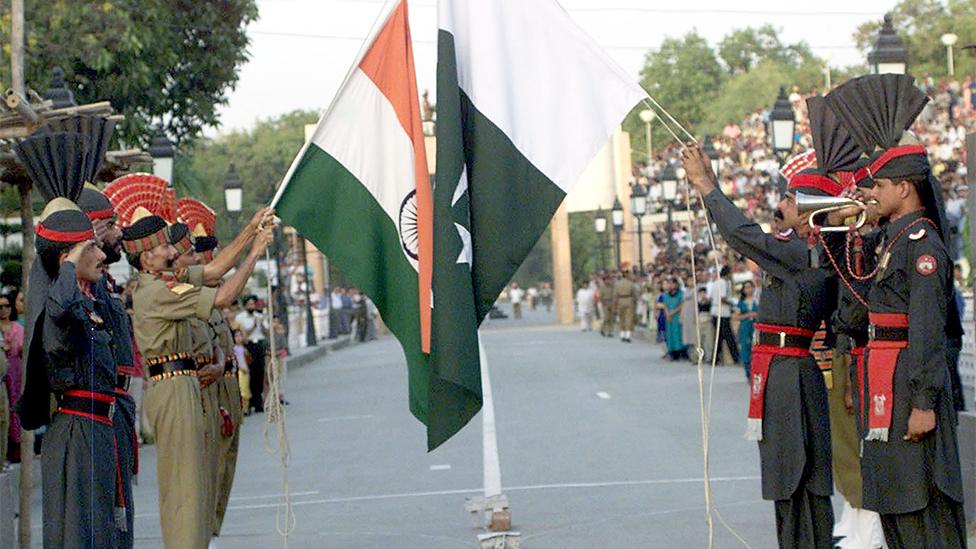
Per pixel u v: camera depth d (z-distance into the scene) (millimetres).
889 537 9125
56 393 9844
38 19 29047
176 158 34000
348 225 10203
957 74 71250
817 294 10203
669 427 21734
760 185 46750
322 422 25922
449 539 13438
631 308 49906
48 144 9953
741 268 35531
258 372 29125
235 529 14422
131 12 30391
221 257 10812
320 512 15414
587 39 9906
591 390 29125
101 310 10180
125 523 10172
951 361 14508
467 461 18984
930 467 8859
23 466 12227
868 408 9039
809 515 10281
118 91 30406
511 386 30953
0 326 18094
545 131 9867
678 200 48031
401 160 10148
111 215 10469
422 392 10055
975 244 12414
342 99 10164
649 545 12602
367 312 66812
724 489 15492
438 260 9492
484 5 9867
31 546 13664
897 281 8891
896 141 9117
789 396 10219
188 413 10930
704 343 35219
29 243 13336
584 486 16188
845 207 9492
